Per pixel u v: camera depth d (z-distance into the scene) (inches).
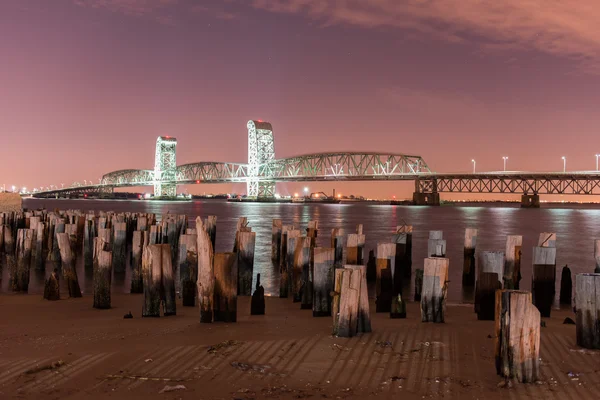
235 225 2193.7
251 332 378.0
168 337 363.3
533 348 267.3
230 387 260.8
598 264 615.2
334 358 305.1
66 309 538.6
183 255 694.5
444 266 422.6
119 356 310.8
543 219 3363.7
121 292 721.0
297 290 602.5
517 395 249.4
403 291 738.2
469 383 264.8
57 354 318.7
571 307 634.2
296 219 2886.3
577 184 5930.1
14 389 258.5
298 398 247.8
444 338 350.6
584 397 246.7
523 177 6028.5
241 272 653.9
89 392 254.5
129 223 1301.7
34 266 940.6
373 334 360.2
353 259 667.4
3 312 519.8
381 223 2581.2
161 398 246.8
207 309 422.9
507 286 498.0
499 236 1830.7
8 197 1809.8
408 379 271.0
